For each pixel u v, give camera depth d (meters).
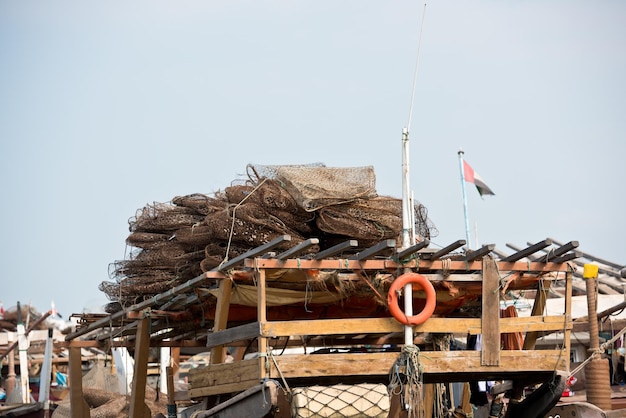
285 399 10.36
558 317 11.20
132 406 13.84
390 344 15.09
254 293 11.28
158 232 14.04
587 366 12.49
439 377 11.83
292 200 11.77
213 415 11.05
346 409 10.28
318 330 10.44
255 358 10.45
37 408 24.19
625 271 13.99
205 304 12.88
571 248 10.69
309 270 10.66
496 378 11.84
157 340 16.67
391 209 12.16
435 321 10.74
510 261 11.06
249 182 12.56
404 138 11.27
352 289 11.07
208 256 11.94
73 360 16.69
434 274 10.91
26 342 28.31
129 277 14.28
